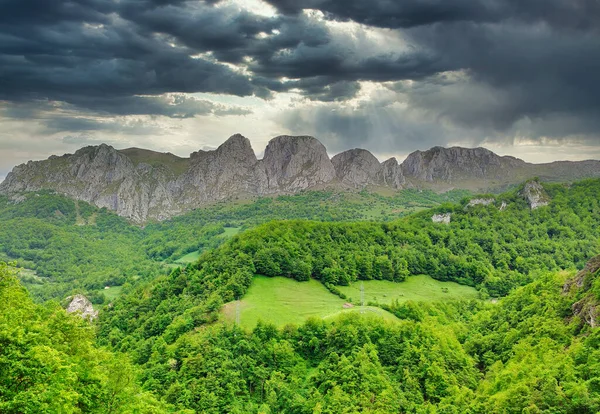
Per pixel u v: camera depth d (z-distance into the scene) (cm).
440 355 12256
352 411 10100
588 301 11144
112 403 6600
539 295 14450
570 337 10700
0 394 4850
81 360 6450
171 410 10462
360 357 11950
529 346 11281
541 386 8419
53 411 4784
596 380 7888
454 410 9838
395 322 14788
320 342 13562
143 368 13000
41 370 5084
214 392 11244
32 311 6538
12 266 6862
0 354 5075
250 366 12475
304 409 10869
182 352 12925
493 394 9644
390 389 10888
